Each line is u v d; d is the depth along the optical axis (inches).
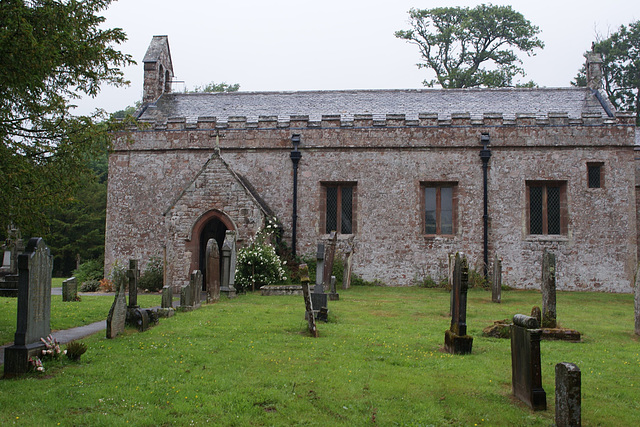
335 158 858.8
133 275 419.8
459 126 840.3
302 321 441.4
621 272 797.2
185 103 1005.2
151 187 877.2
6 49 331.9
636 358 326.6
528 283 810.8
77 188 460.8
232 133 874.1
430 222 854.5
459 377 277.4
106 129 450.6
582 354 333.7
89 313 492.7
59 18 384.8
